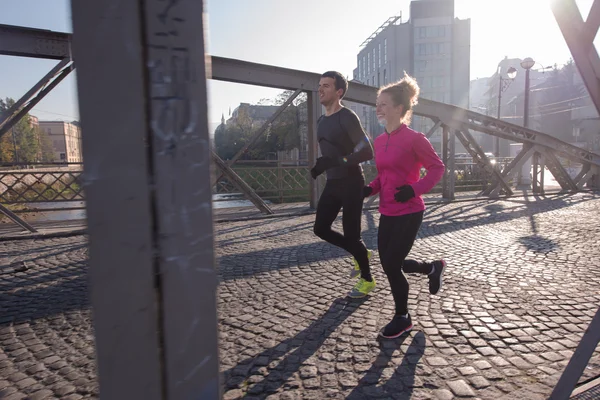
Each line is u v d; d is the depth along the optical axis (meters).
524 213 8.34
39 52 5.97
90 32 0.60
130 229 0.65
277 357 2.33
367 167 13.48
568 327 2.68
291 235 6.35
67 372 2.26
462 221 7.43
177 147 0.66
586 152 12.80
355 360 2.28
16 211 7.90
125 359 0.67
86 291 3.65
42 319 3.01
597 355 2.26
